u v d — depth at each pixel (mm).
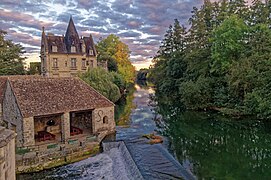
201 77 37406
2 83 24188
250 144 20125
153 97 55719
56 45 48906
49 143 18109
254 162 16438
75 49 50625
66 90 20828
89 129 23125
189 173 14320
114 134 22219
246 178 14086
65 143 18078
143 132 23797
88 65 53094
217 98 33938
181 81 46031
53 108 18516
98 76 38781
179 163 15820
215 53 34812
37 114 17516
